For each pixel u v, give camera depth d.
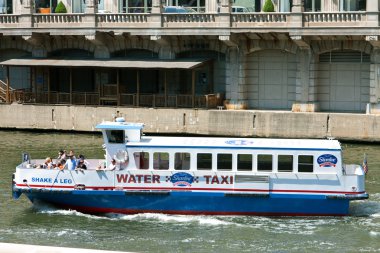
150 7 138.62
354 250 65.44
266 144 76.25
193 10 136.38
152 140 78.25
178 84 139.00
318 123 122.50
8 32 141.12
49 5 143.38
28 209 78.69
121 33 134.62
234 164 75.88
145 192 76.25
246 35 129.88
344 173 77.25
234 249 65.56
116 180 76.62
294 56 131.00
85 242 67.69
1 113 137.50
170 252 64.75
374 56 124.62
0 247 32.03
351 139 121.00
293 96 132.00
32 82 144.25
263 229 71.69
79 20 137.25
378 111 125.06
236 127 126.88
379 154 109.31
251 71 134.12
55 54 144.25
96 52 141.00
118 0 140.50
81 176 76.75
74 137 127.44
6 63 138.50
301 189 75.31
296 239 68.56
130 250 65.31
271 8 128.38
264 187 75.44
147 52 139.38
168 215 76.62
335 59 129.00
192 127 129.25
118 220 75.06
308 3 128.25
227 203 75.94
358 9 125.75
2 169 97.69
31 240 68.25
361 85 127.94
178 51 136.75
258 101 134.25
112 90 135.38
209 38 133.88
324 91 130.50
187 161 76.19
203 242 67.62
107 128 77.12
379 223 73.56
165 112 130.25
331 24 123.19
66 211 77.81
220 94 135.00
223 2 128.12
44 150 111.81
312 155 75.44
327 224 73.44
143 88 141.25
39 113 135.62
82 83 144.00
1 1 145.62
